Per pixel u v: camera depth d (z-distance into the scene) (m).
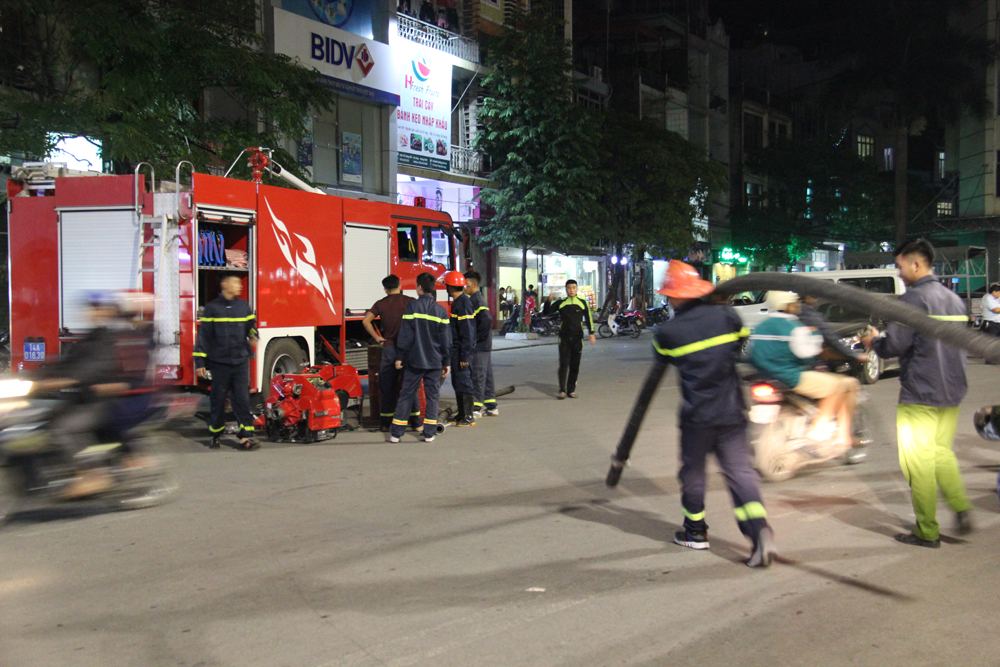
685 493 5.00
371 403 10.07
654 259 37.31
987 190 44.16
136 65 12.70
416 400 9.66
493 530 5.52
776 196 46.84
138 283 9.09
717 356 4.64
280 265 10.37
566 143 25.80
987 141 43.94
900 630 3.84
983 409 5.86
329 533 5.47
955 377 4.98
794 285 4.41
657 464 7.64
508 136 25.80
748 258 46.38
